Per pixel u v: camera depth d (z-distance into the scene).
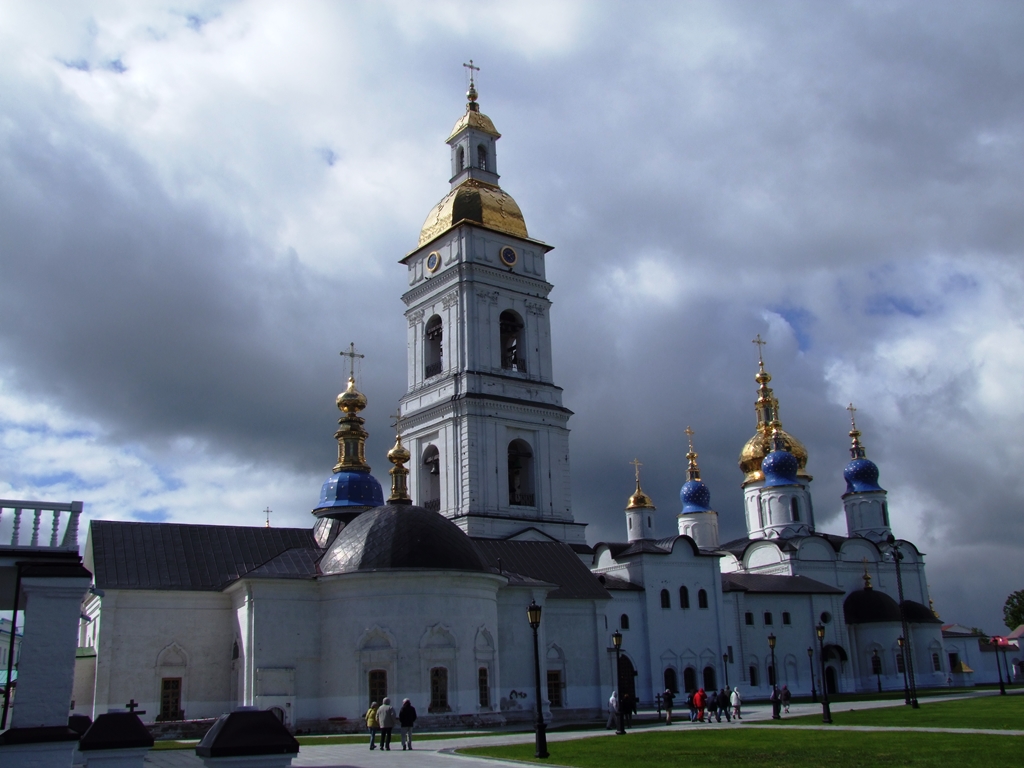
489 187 82.00
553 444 76.19
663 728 48.81
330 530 61.78
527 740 41.31
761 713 61.22
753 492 109.38
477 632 52.34
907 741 35.06
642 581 74.81
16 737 20.91
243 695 51.56
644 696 72.12
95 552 55.03
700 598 77.19
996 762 27.59
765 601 87.62
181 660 54.16
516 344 79.12
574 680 62.00
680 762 29.86
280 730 16.73
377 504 64.44
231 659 55.06
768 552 98.88
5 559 22.61
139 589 53.56
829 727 44.41
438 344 80.00
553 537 73.56
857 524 108.44
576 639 63.06
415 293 80.06
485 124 84.31
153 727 48.59
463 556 52.72
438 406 73.94
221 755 16.06
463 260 76.19
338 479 64.50
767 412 113.19
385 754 35.00
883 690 90.88
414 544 51.84
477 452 71.88
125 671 52.75
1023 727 40.06
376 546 51.94
